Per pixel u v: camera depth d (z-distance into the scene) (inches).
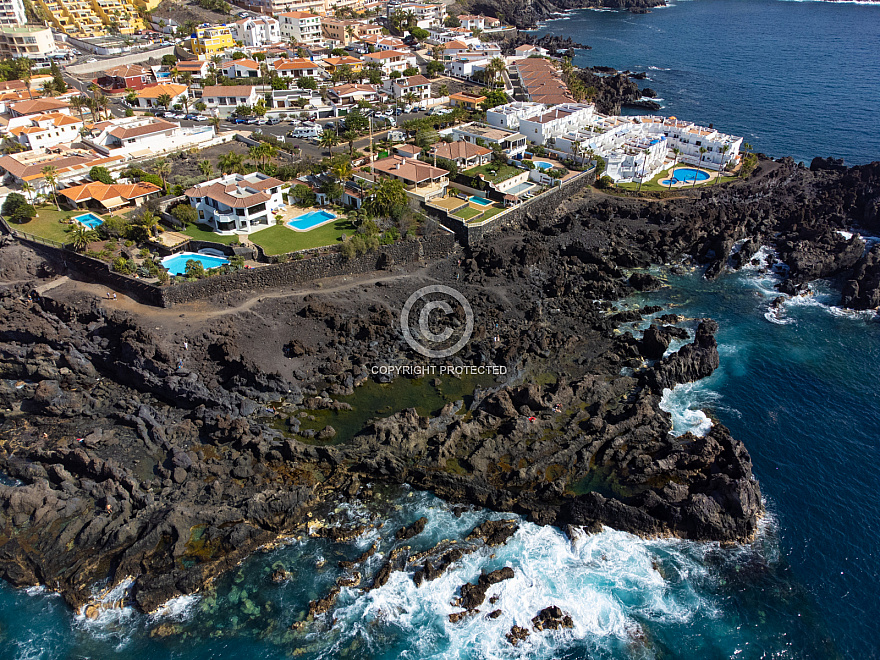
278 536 3503.9
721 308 5492.1
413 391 4485.7
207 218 5880.9
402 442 3956.7
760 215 6771.7
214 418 4099.4
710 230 6417.3
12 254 5359.3
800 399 4441.4
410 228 5846.5
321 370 4623.5
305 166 6815.9
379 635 3063.5
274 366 4557.1
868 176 7288.4
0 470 3860.7
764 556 3388.3
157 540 3398.1
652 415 4158.5
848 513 3602.4
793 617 3117.6
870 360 4832.7
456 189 6737.2
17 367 4574.3
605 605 3184.1
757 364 4788.4
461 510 3649.1
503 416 4183.1
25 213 5718.5
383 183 5979.3
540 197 6594.5
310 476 3804.1
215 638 3053.6
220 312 4894.2
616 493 3713.1
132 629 3088.1
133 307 4921.3
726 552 3412.9
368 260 5531.5
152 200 5949.8
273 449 3919.8
